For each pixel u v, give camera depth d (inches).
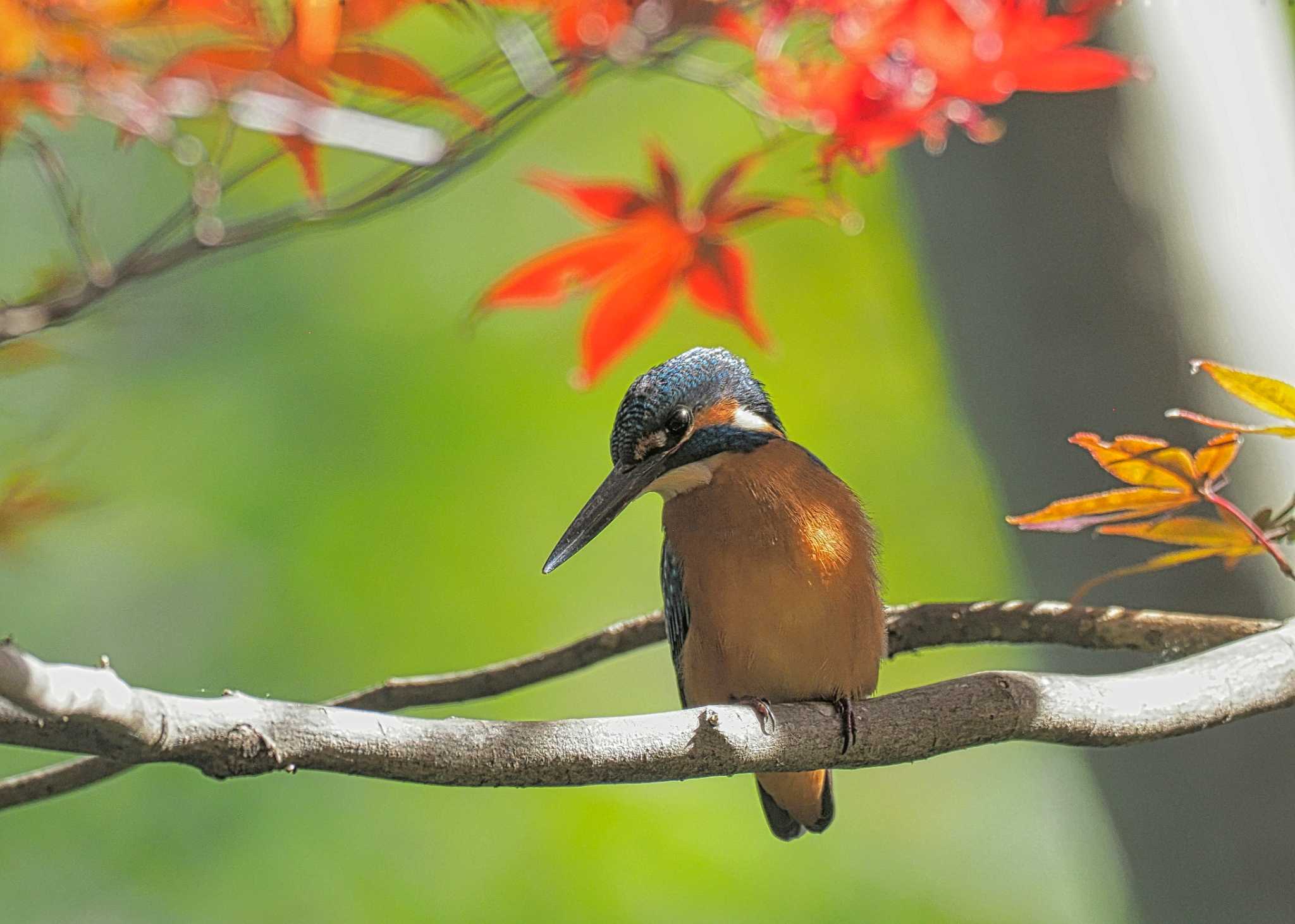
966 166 186.1
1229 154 185.9
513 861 202.4
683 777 181.2
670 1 182.1
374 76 181.3
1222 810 185.8
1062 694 182.1
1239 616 185.6
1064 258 185.8
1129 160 185.6
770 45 182.7
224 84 180.9
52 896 197.5
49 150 181.3
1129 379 185.6
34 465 183.9
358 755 179.5
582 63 181.9
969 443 188.1
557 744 180.4
